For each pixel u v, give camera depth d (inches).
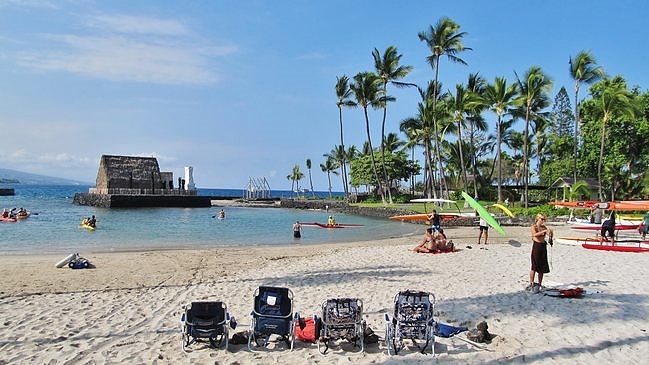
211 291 475.5
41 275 567.5
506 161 3149.6
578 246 824.3
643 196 1892.2
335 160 3949.3
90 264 645.9
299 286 495.8
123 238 1095.0
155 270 613.0
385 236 1218.6
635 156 1893.5
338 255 751.7
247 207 3211.1
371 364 274.1
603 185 1967.3
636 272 557.6
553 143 2650.1
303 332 316.2
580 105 1988.2
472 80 1964.8
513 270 580.1
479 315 372.5
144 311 393.7
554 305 401.4
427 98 2175.2
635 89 1955.0
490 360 278.7
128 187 2888.8
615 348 296.8
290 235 1231.5
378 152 2898.6
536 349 295.0
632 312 379.2
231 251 837.2
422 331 290.8
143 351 294.5
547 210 1556.3
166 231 1295.5
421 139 2443.4
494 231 1222.3
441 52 1921.8
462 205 2069.4
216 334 295.3
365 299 431.8
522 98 1644.9
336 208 2527.1
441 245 757.9
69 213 2050.9
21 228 1298.0
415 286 485.7
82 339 316.5
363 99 2213.3
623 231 1117.7
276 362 278.5
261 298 310.3
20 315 376.5
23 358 279.1
